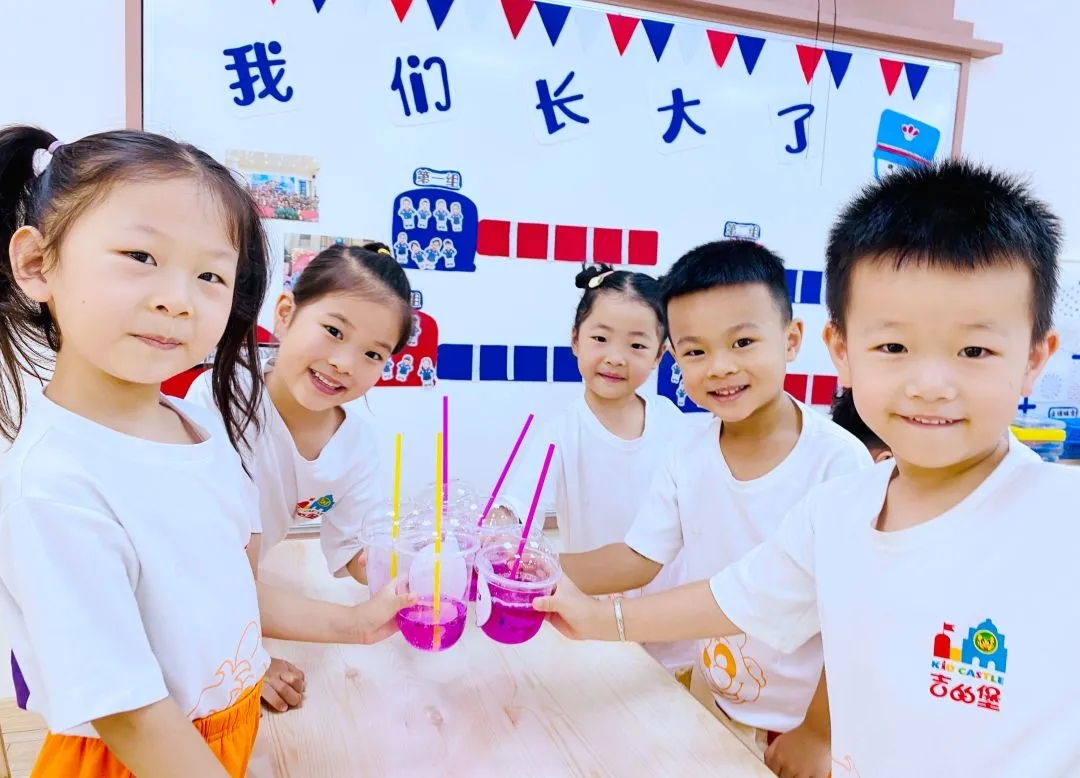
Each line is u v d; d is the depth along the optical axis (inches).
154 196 21.1
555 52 60.8
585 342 53.7
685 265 38.9
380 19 56.7
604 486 54.7
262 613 31.9
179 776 20.8
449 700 31.0
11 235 24.3
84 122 53.1
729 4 63.1
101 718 20.8
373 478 46.4
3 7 50.3
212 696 24.0
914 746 23.8
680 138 64.8
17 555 19.8
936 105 70.7
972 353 21.3
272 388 41.9
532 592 32.2
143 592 22.3
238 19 54.0
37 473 20.5
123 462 22.3
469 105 59.6
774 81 66.3
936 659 23.2
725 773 26.8
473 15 58.7
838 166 69.4
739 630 31.6
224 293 23.4
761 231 68.4
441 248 60.7
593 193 63.6
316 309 39.5
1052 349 23.1
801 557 29.6
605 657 35.2
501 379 63.8
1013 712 21.6
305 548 48.1
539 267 63.2
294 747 27.5
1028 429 69.9
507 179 61.4
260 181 56.0
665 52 63.2
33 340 27.1
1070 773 20.6
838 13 66.2
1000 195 21.7
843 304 24.4
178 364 22.4
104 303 20.8
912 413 21.9
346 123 57.2
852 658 25.9
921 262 21.0
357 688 31.7
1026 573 21.6
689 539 42.4
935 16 69.1
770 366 37.5
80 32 52.2
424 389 62.1
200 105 54.1
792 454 38.9
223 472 26.2
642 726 29.5
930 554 23.6
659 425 57.7
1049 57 73.7
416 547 32.8
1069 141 75.5
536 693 31.8
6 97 51.2
